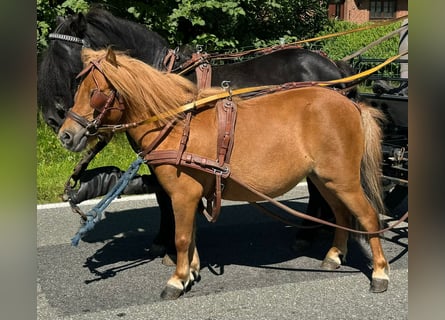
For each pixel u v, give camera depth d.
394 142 5.46
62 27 4.63
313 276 4.48
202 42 10.05
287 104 4.04
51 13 8.91
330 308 3.88
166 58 4.64
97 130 3.74
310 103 4.02
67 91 4.59
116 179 4.46
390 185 5.43
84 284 4.31
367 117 4.18
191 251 4.34
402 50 5.91
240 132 3.87
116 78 3.66
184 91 3.94
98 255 4.98
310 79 5.12
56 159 8.33
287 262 4.82
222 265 4.75
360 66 6.34
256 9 10.95
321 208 5.20
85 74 3.72
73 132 3.69
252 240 5.42
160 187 4.54
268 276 4.49
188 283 4.13
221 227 5.82
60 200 6.69
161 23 9.62
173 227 4.80
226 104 3.90
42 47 8.73
